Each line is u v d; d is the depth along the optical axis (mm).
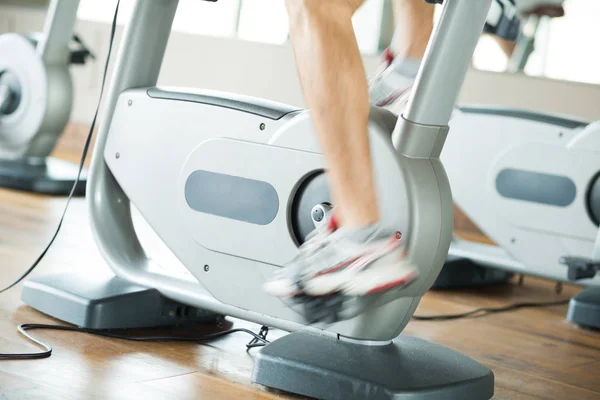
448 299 2465
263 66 4320
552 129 2453
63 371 1325
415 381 1290
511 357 1818
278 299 1469
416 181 1317
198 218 1557
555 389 1586
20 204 3059
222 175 1521
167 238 1611
